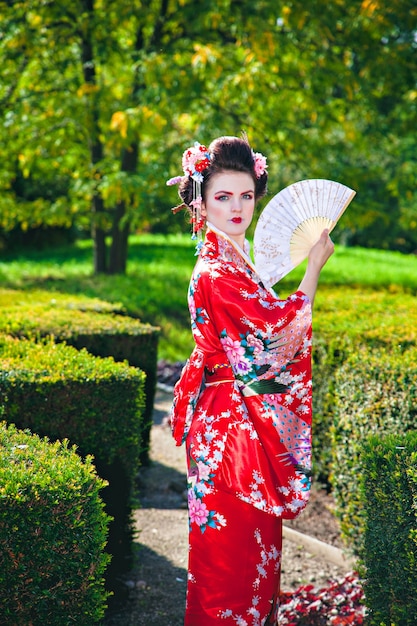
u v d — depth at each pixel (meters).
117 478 3.72
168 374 8.73
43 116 11.69
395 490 2.73
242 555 2.52
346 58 11.93
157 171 10.41
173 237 23.52
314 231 2.61
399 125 12.49
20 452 2.63
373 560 2.86
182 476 5.59
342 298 6.50
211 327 2.58
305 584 3.85
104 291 11.31
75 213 12.91
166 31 12.28
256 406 2.51
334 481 4.18
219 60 9.36
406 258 22.03
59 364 3.76
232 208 2.66
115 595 3.55
